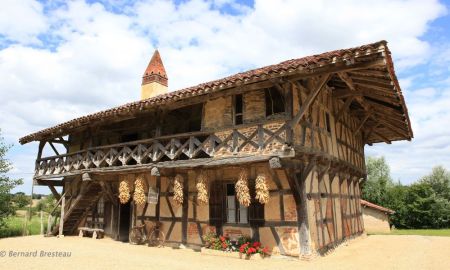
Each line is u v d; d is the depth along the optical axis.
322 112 9.52
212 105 8.98
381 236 13.85
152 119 11.30
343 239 10.55
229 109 8.55
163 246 10.02
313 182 8.67
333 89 10.17
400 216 27.00
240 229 8.50
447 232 20.52
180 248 9.61
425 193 27.03
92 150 11.27
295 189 7.56
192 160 8.54
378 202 28.03
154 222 10.51
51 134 12.41
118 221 12.10
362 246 10.27
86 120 10.33
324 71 6.22
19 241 11.70
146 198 10.95
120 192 10.21
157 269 6.78
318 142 8.88
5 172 15.47
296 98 7.96
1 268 6.98
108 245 10.53
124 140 13.05
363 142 14.38
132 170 9.88
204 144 8.54
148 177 11.06
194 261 7.61
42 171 13.25
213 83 7.24
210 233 8.95
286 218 7.83
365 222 22.19
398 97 8.19
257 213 8.27
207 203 9.21
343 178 11.42
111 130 11.84
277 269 6.64
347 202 11.68
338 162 10.17
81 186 12.56
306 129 8.23
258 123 7.70
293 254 7.60
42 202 28.03
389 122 12.03
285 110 7.29
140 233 10.73
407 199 27.59
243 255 7.87
